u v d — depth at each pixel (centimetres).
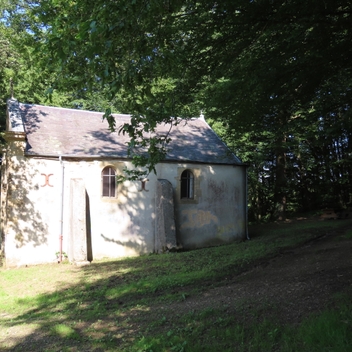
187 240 1545
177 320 563
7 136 1252
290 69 761
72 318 643
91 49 425
